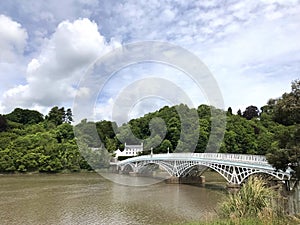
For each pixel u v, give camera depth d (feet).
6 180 187.93
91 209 99.35
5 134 266.98
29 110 354.33
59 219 87.25
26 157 231.09
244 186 59.31
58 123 348.79
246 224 43.04
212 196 120.78
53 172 233.55
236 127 239.09
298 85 56.29
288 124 58.29
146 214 91.50
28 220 86.28
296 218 47.93
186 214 90.02
